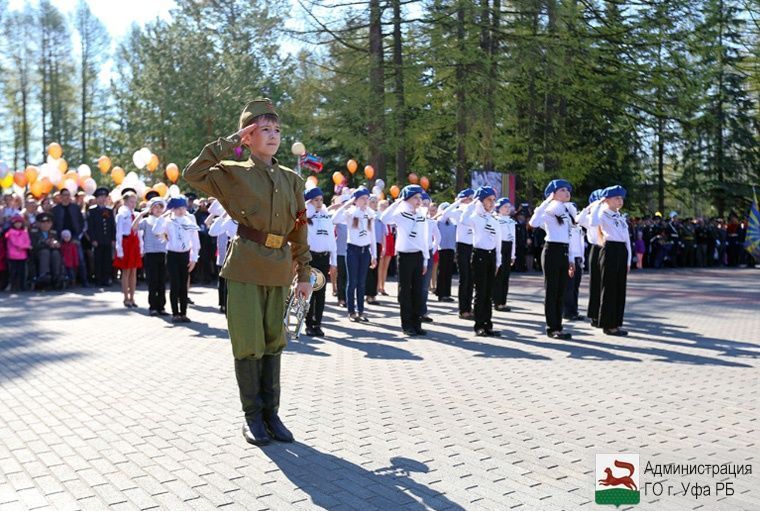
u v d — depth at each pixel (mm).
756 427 5645
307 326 10461
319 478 4414
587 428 5562
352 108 22703
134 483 4324
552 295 10242
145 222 12539
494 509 3941
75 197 18234
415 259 10453
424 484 4316
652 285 20000
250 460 4746
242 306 5062
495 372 7750
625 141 33094
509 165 31078
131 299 13789
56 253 16750
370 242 12164
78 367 7918
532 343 9789
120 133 37844
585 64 27359
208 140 30250
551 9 23375
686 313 13367
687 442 5230
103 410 6039
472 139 25109
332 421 5707
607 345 9641
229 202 5070
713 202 42969
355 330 10984
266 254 5078
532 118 27750
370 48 23031
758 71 41188
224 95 30328
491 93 23938
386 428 5508
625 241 10609
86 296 15609
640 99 29078
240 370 5148
